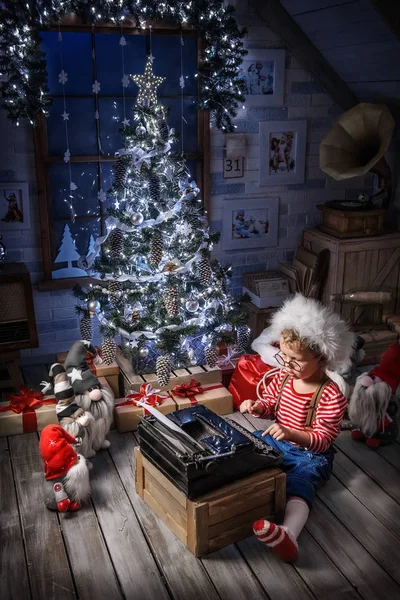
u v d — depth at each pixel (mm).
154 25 3918
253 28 4160
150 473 2713
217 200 4426
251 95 4285
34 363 4277
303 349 2619
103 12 3660
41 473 3053
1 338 3654
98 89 3898
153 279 3426
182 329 3484
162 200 3410
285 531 2375
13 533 2633
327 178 4664
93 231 4211
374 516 2746
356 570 2434
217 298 3629
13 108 3525
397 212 4562
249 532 2590
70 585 2355
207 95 3955
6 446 3277
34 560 2482
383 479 3012
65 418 3039
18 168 3902
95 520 2715
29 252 4094
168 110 3480
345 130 4141
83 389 3154
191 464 2367
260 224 4582
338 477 3021
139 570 2432
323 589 2338
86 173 4090
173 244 3477
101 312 3584
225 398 3568
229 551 2531
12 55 3467
